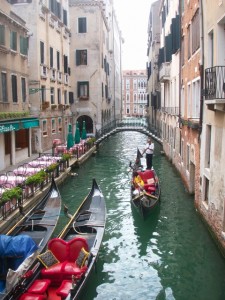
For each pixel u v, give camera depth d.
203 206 11.22
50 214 10.55
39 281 7.04
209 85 9.59
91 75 34.47
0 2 16.50
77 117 34.62
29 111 21.22
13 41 18.48
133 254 9.76
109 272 8.81
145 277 8.58
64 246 7.73
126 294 7.89
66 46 30.34
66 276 7.24
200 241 10.30
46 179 14.64
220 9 9.17
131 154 27.80
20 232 9.44
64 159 17.72
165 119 25.48
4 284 6.90
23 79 20.16
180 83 17.52
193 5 13.55
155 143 34.59
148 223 11.80
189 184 14.50
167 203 13.77
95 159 25.28
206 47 10.94
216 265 8.96
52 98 26.23
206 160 11.12
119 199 14.72
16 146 20.20
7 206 10.75
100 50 34.88
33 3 22.27
